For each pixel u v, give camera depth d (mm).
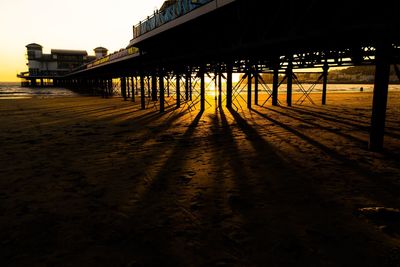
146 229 3559
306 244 3102
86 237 3396
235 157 7008
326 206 4102
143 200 4492
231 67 19125
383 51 6691
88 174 5867
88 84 67000
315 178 5332
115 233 3477
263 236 3303
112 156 7312
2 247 3205
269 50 12094
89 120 14641
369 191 4641
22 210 4195
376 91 6941
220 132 10562
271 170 5902
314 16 8883
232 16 10758
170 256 2945
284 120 13430
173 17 12656
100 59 32656
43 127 12336
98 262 2871
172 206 4234
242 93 41875
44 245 3230
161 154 7449
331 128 11016
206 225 3617
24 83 102812
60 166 6469
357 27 6352
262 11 9359
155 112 18250
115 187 5098
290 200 4352
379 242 3098
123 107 22516
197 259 2877
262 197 4492
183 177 5570
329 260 2789
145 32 16344
